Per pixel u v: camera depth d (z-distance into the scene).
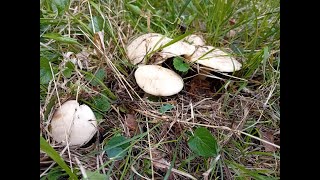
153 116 0.24
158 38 0.27
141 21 0.34
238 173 0.21
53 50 0.27
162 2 0.37
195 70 0.28
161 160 0.22
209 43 0.32
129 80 0.26
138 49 0.27
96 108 0.24
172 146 0.23
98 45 0.27
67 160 0.21
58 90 0.24
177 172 0.21
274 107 0.27
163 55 0.26
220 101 0.27
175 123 0.24
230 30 0.34
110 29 0.28
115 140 0.22
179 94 0.27
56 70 0.25
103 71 0.26
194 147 0.21
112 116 0.25
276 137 0.25
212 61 0.27
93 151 0.22
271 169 0.23
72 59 0.26
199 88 0.28
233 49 0.31
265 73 0.29
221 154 0.23
